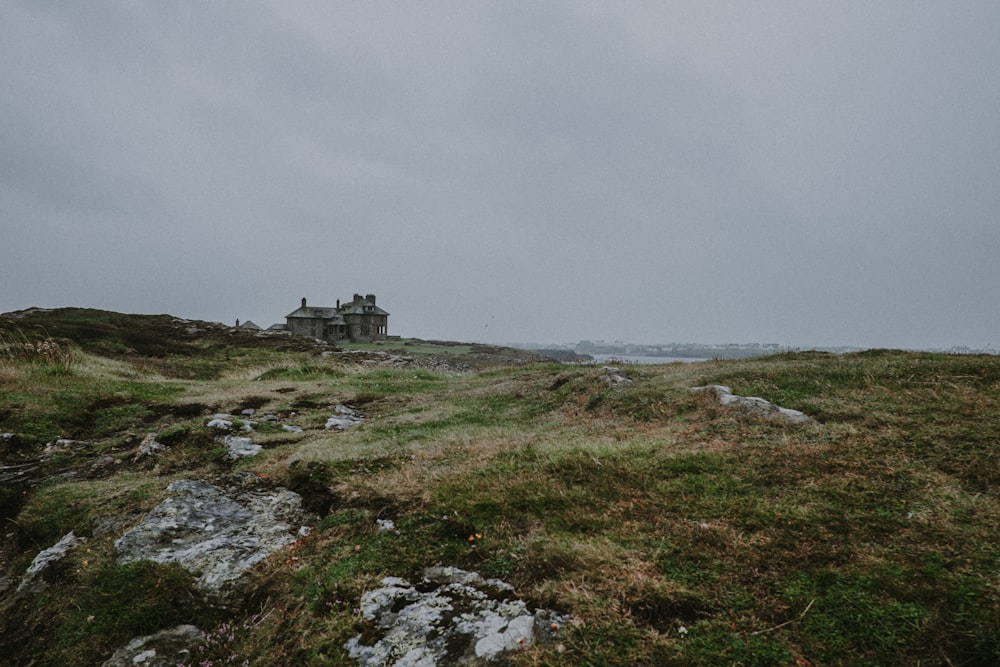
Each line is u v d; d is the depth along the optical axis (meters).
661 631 4.07
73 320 52.44
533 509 6.58
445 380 23.95
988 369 10.69
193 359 43.50
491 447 9.91
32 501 8.63
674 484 6.86
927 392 9.88
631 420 11.23
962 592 4.06
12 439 11.59
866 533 5.18
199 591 5.56
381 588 5.09
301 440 12.08
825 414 9.32
